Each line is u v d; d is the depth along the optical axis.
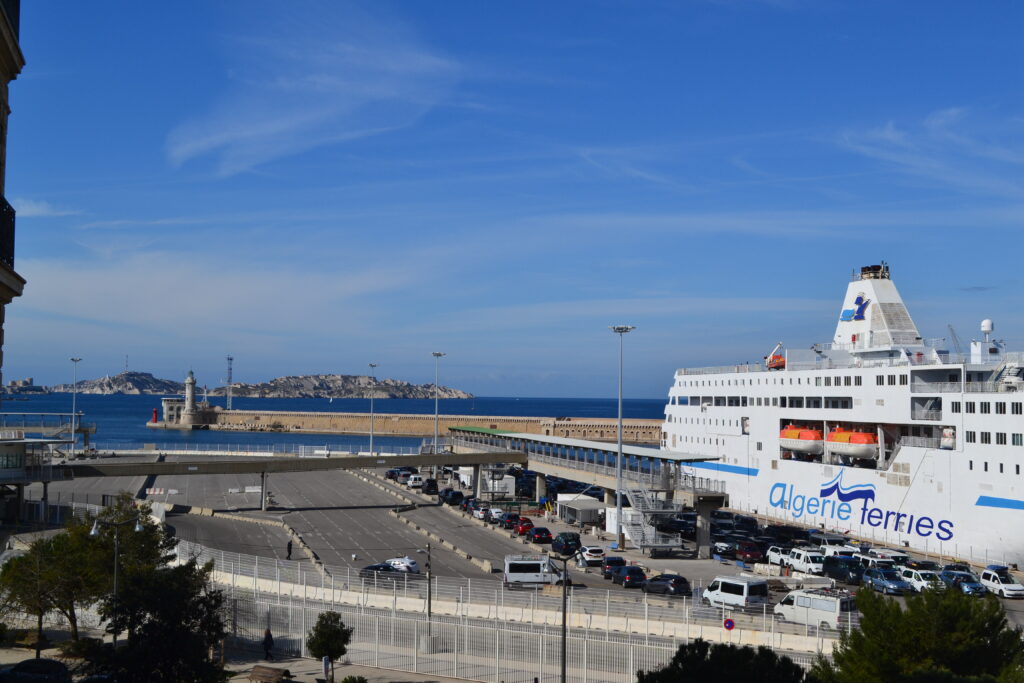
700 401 117.75
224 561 62.94
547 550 79.88
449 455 117.06
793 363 102.25
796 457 100.38
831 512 91.38
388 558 74.25
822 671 30.97
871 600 31.48
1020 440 71.12
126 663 37.62
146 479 136.00
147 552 53.19
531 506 114.25
